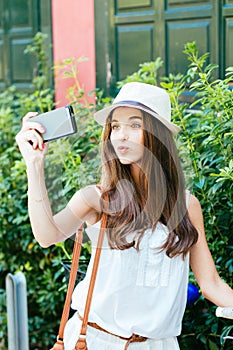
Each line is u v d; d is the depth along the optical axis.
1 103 6.33
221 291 3.14
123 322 3.03
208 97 4.09
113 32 5.84
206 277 3.16
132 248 3.03
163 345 3.09
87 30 6.09
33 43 6.66
